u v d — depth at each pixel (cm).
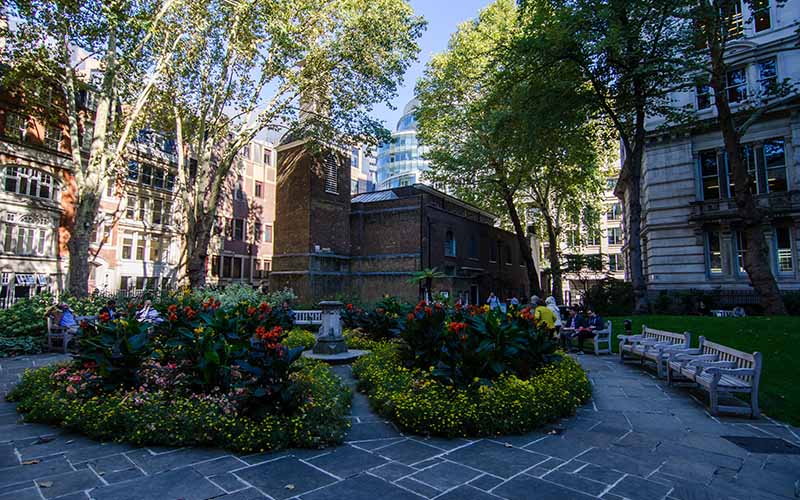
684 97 2527
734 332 1264
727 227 2344
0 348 1266
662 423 639
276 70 2114
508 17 2778
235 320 852
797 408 687
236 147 2239
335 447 531
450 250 3516
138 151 3162
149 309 1352
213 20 2008
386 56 2267
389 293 3091
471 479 436
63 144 2680
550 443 550
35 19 1661
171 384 634
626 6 1584
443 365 663
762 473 457
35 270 2502
